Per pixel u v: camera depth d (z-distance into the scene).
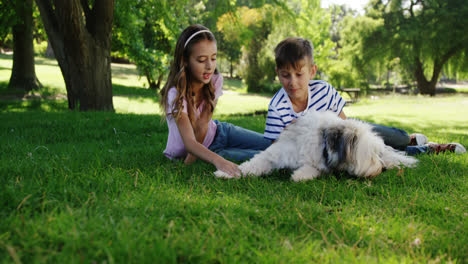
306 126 2.85
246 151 3.66
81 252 1.44
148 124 6.61
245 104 18.58
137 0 13.05
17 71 16.30
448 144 3.99
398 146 3.85
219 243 1.60
